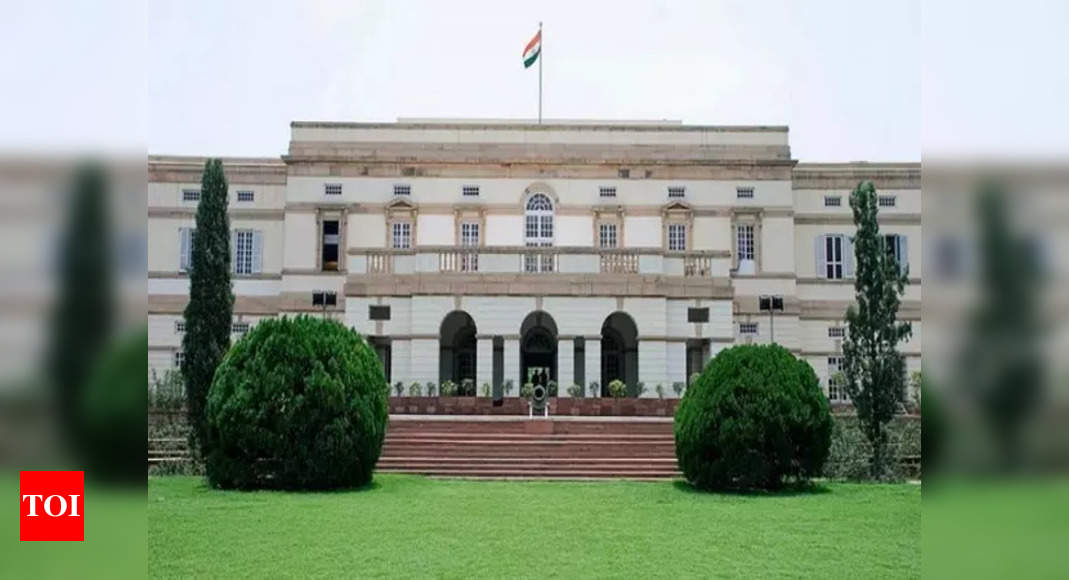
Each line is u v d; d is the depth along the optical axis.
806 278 51.84
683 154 50.00
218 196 32.38
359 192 49.28
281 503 20.64
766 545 16.19
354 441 23.67
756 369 24.36
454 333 45.75
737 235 50.00
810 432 24.02
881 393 28.44
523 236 49.16
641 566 14.44
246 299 50.66
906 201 51.56
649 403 37.75
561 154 49.75
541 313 44.06
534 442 30.38
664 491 23.86
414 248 43.12
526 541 16.39
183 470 28.69
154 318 49.56
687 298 42.72
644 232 49.47
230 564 14.25
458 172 49.53
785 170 50.16
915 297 49.88
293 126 49.56
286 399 23.39
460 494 22.73
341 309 48.16
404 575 13.63
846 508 20.66
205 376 30.33
